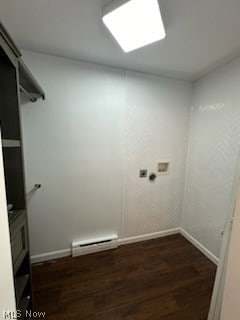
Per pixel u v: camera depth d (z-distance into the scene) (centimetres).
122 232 207
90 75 167
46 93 156
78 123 170
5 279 51
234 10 100
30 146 159
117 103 181
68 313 124
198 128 202
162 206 221
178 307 130
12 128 92
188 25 114
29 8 101
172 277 159
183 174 225
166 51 146
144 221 215
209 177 186
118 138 187
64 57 157
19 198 99
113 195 195
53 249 180
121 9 93
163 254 192
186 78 201
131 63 168
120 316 123
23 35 127
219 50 143
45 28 119
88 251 189
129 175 199
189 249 201
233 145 157
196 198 207
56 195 174
